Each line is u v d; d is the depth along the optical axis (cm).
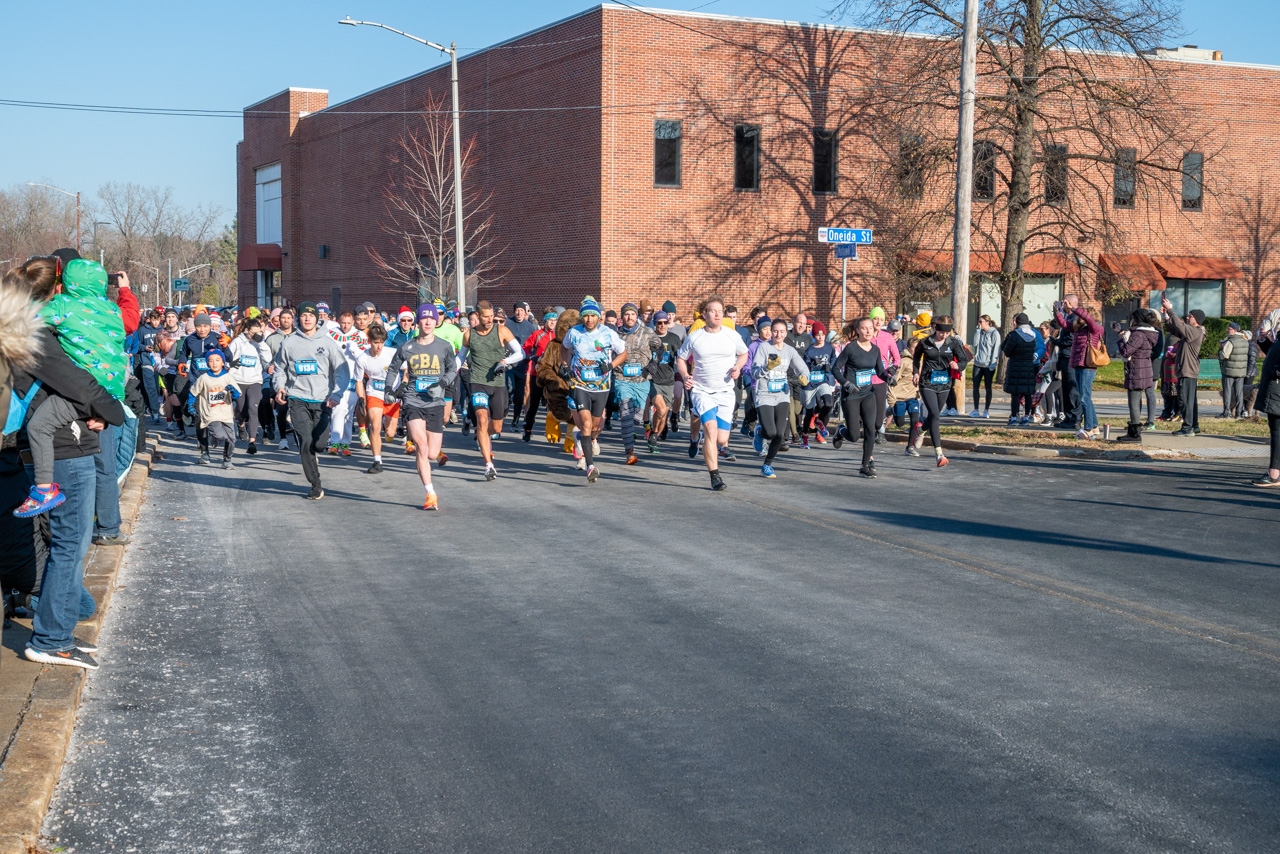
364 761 480
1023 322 2106
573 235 3325
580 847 402
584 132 3247
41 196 12250
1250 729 519
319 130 5103
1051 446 1681
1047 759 482
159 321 2230
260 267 5475
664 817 425
